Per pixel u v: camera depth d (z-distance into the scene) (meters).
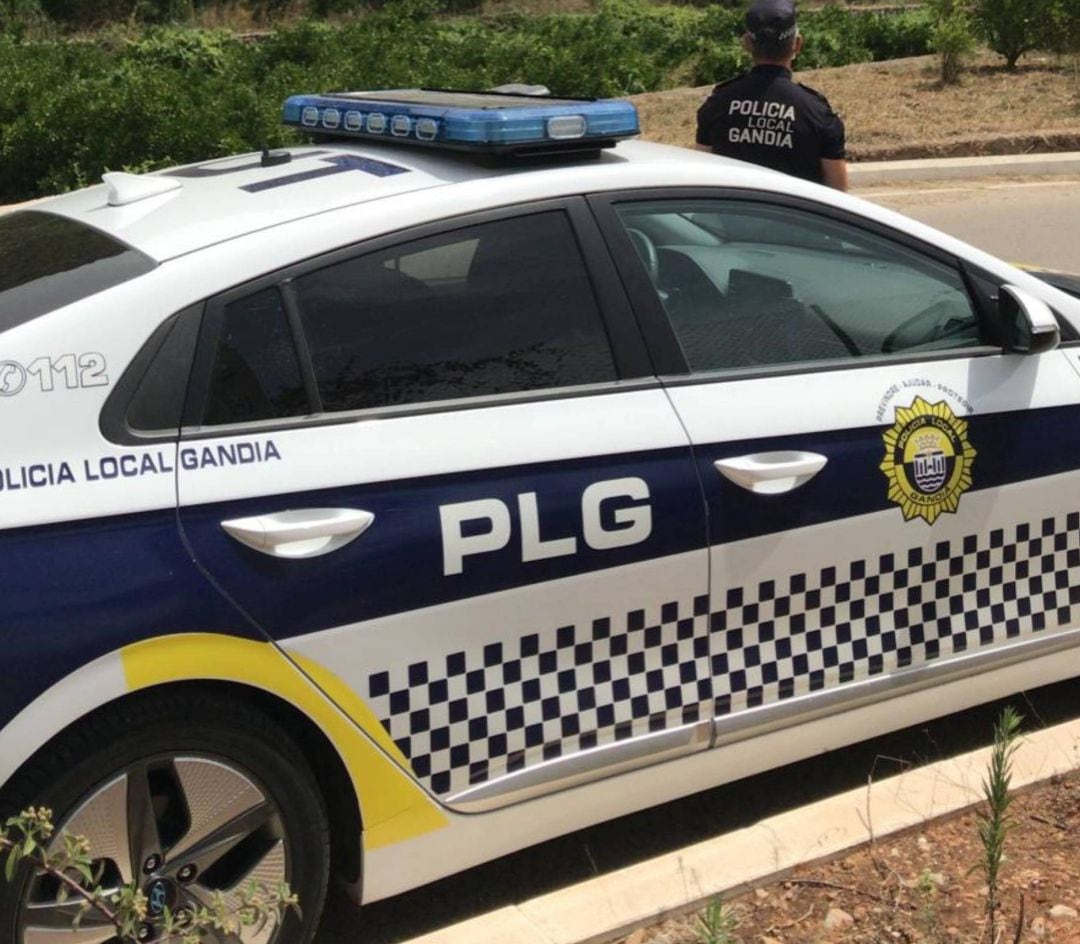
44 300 2.78
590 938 3.01
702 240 3.38
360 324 2.95
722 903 3.08
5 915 2.60
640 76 19.00
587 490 3.04
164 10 33.38
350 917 3.35
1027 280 3.76
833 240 3.54
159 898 2.74
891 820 3.37
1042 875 3.21
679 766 3.25
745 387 3.28
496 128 3.17
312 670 2.79
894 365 3.48
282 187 3.21
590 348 3.15
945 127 14.11
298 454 2.80
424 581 2.88
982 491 3.54
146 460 2.68
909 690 3.52
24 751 2.55
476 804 3.01
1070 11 16.55
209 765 2.75
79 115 14.51
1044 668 3.75
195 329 2.78
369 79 18.06
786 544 3.28
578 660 3.08
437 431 2.93
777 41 5.30
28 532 2.56
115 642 2.60
